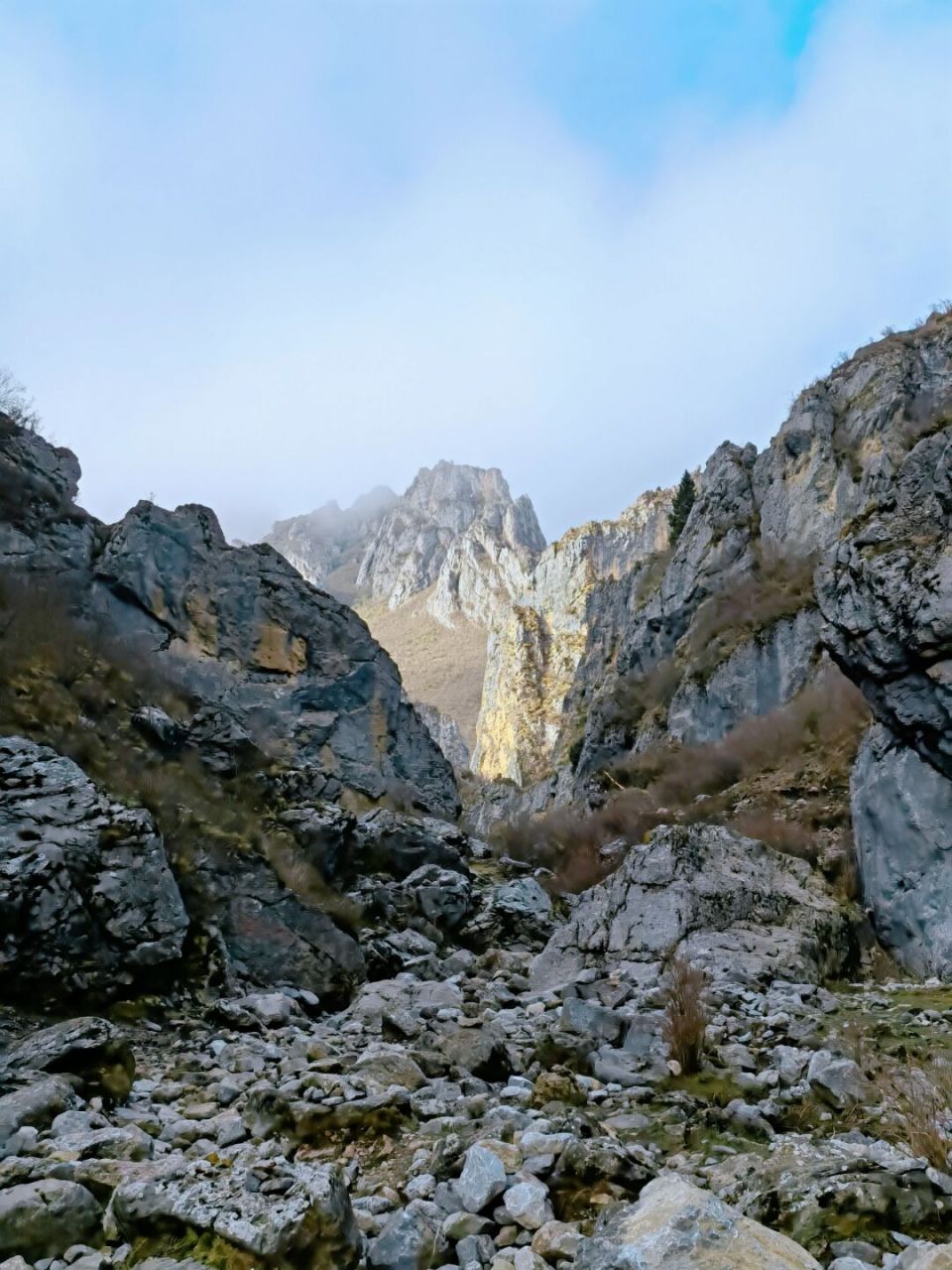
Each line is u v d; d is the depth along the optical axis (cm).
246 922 1081
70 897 845
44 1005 794
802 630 2753
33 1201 371
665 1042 696
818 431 3475
